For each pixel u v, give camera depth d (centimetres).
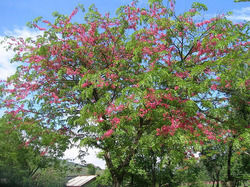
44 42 1103
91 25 1116
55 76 1129
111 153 1148
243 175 1920
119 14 1116
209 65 871
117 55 1138
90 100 1172
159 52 967
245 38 984
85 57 1120
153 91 789
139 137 1027
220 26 988
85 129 913
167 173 2188
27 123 1042
